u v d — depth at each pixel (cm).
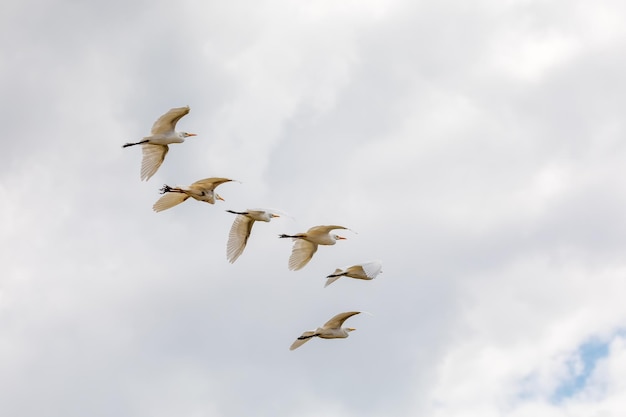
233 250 4975
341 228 4944
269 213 4944
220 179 4956
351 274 4772
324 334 4962
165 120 4956
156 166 5047
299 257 5056
